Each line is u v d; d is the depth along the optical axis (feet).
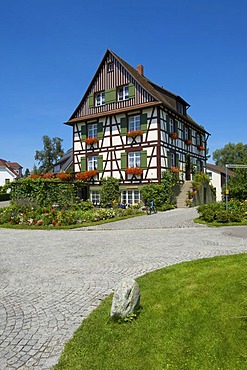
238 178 59.67
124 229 42.04
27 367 10.02
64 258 25.04
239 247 27.25
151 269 20.74
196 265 20.16
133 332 11.46
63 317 13.75
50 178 81.41
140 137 74.54
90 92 85.61
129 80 77.05
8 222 51.67
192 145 93.66
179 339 10.75
